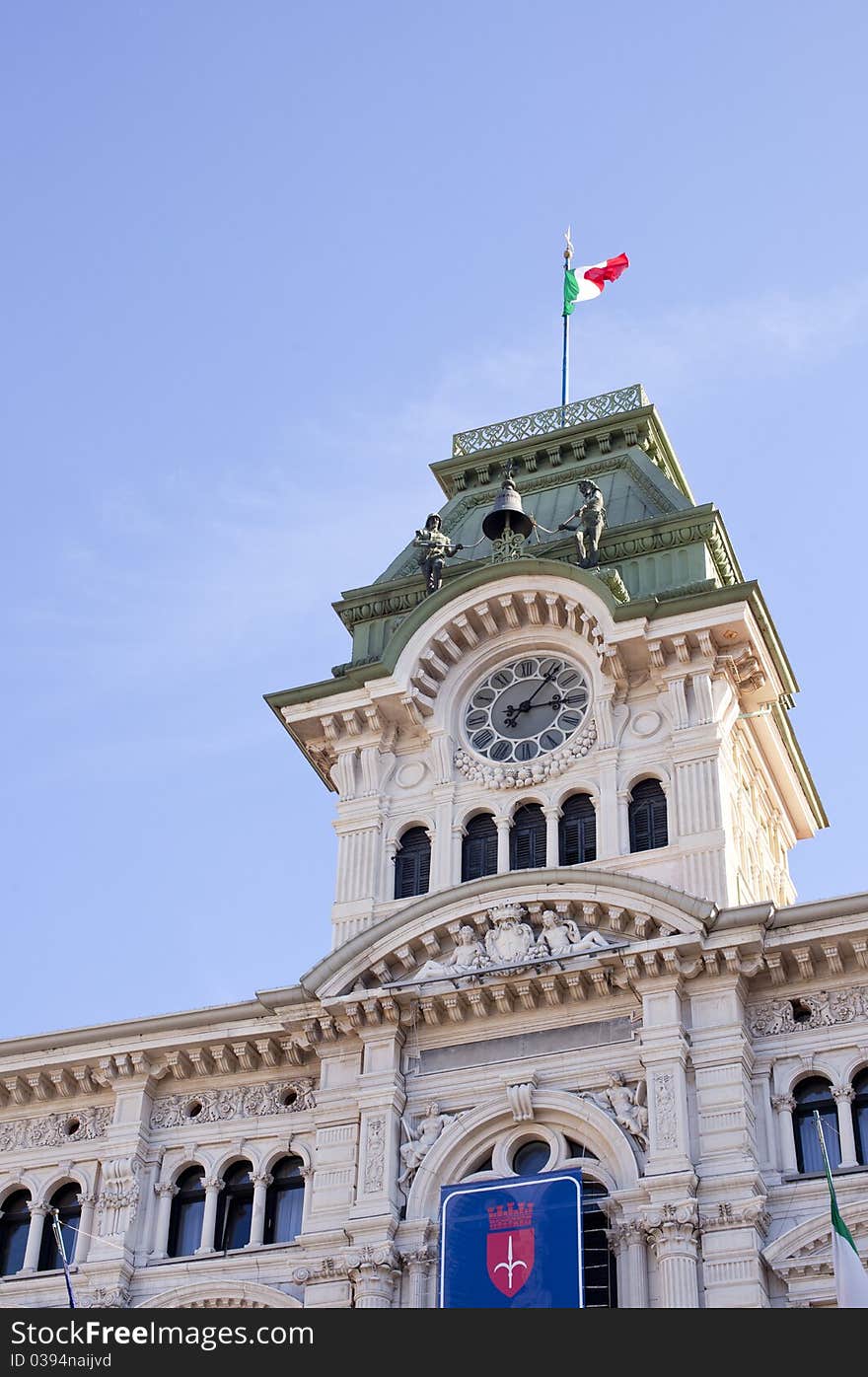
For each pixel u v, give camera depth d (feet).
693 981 192.65
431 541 232.73
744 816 216.54
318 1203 194.18
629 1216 181.88
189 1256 199.31
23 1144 212.43
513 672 224.33
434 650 223.71
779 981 191.93
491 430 257.14
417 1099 196.85
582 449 248.32
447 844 214.07
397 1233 189.57
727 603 212.84
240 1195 203.00
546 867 203.82
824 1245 176.24
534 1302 179.42
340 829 219.82
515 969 195.00
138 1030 210.79
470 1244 184.14
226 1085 209.15
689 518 226.99
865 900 189.16
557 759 214.90
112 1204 203.41
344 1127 197.98
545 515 240.94
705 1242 178.50
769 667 216.13
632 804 210.59
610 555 228.43
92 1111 212.43
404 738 224.74
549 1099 191.31
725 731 212.02
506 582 221.66
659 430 250.37
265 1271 195.00
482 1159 192.85
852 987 190.08
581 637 220.43
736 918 191.21
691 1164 182.09
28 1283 201.87
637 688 217.15
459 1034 198.70
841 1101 184.44
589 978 193.98
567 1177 184.24
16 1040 213.46
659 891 193.57
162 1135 207.82
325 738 226.38
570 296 274.16
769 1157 183.62
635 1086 189.57
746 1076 186.50
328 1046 203.31
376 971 200.75
